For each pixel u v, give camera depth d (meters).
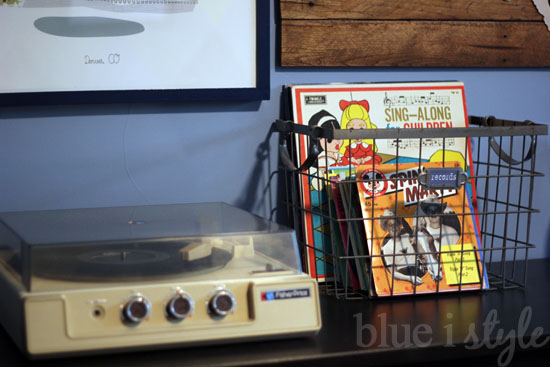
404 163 1.33
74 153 1.37
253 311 0.99
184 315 0.95
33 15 1.29
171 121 1.41
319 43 1.45
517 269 1.55
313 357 0.97
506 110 1.60
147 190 1.42
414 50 1.50
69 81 1.32
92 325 0.92
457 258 1.33
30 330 0.90
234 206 1.42
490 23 1.54
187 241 1.02
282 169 1.47
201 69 1.38
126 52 1.34
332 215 1.37
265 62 1.41
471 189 1.39
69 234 1.04
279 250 1.05
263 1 1.39
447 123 1.49
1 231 1.16
